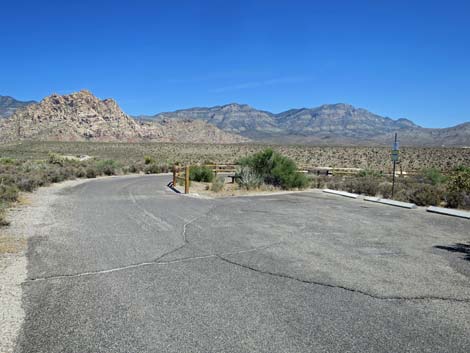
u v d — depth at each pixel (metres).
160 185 23.55
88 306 5.26
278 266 7.04
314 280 6.33
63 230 9.80
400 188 19.86
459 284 6.23
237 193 19.27
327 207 14.29
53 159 44.53
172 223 10.88
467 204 14.60
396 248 8.41
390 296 5.70
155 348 4.23
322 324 4.79
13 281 6.17
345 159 68.94
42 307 5.23
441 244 8.81
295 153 79.19
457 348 4.29
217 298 5.55
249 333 4.55
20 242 8.54
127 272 6.64
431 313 5.16
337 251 8.11
